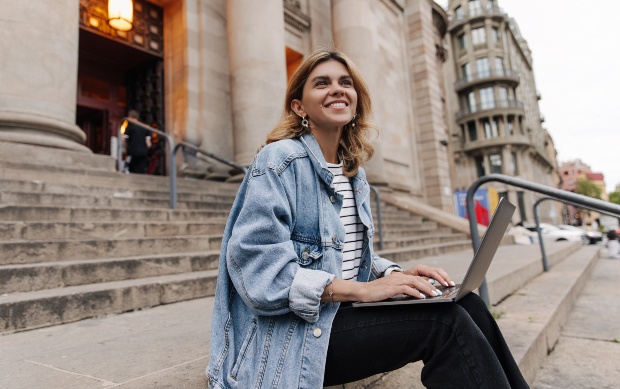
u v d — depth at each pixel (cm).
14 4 520
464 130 4234
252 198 113
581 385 219
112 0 747
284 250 110
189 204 578
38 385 137
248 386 110
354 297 110
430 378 108
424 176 1590
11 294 255
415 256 691
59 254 320
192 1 972
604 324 346
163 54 984
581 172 10262
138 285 292
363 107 153
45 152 515
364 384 162
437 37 2095
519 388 114
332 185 129
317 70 141
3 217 353
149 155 909
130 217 452
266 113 864
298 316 114
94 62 980
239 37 904
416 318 109
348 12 1254
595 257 934
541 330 252
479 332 104
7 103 505
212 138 934
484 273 131
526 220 3856
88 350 186
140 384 132
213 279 349
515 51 4644
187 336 208
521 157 4053
